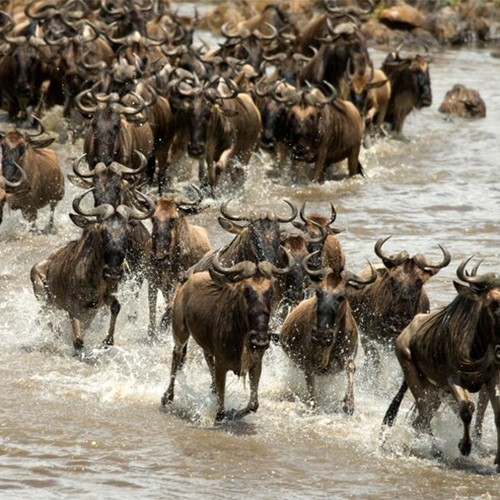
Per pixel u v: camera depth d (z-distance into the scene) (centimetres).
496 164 9944
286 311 5256
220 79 8825
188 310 4606
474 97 12306
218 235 7356
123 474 4034
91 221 5216
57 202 7488
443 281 6444
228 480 4006
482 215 8119
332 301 4425
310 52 11906
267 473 4069
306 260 4581
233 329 4344
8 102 10625
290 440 4378
